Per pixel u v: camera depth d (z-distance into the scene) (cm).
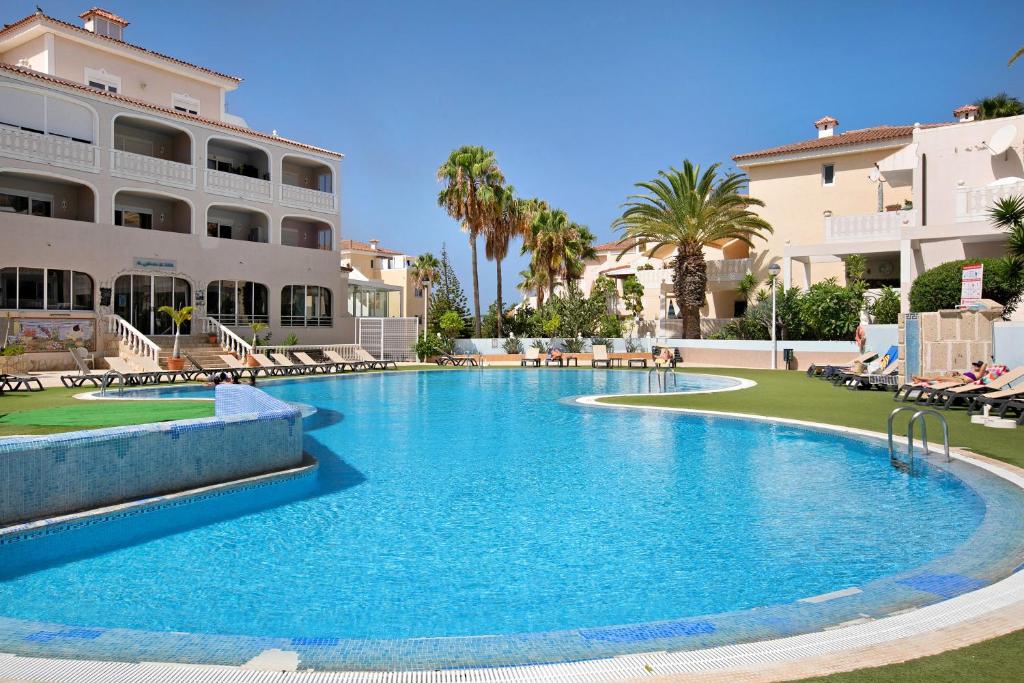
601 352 3050
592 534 630
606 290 4388
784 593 482
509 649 385
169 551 590
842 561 547
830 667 326
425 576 527
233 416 833
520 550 587
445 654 380
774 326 2714
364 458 993
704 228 3228
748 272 3675
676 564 547
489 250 3788
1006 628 369
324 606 469
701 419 1358
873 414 1343
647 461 962
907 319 1712
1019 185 2155
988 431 1107
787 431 1205
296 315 3438
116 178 2745
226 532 644
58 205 2727
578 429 1259
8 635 411
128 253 2750
